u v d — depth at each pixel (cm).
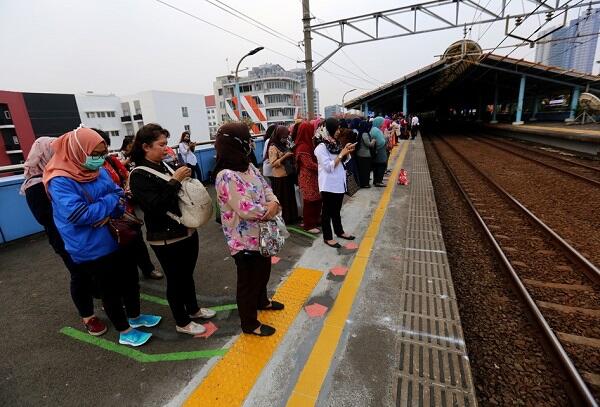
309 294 298
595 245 426
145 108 4056
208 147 905
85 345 245
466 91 3716
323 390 194
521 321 284
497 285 345
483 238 475
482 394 212
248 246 221
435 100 4900
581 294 319
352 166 703
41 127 3266
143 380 207
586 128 1669
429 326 248
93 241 208
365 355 220
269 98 6550
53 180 195
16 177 489
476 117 4744
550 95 2942
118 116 4153
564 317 286
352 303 281
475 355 248
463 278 365
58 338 254
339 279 324
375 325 251
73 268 238
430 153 1595
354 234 447
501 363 238
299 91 7444
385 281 316
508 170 1001
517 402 205
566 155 1243
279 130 473
